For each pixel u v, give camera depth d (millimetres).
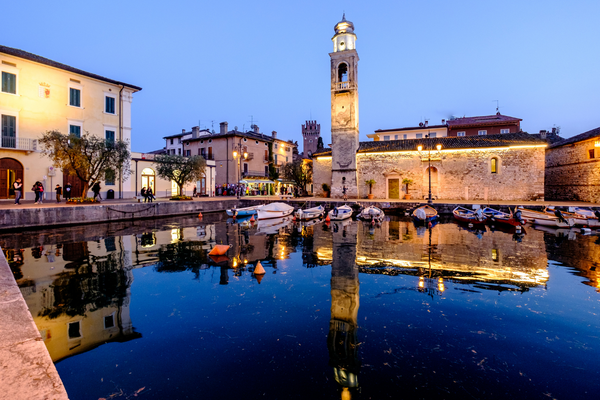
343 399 3666
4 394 2141
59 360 4523
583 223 19062
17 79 24469
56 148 20406
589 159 27297
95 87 29078
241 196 42219
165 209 24906
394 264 10133
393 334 5324
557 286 7730
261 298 7078
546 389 3865
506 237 15328
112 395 3746
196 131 48938
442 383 3984
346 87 36000
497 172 31875
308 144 96000
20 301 4332
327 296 7188
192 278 8648
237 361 4520
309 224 21531
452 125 48938
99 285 7980
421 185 34469
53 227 17734
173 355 4684
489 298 6965
